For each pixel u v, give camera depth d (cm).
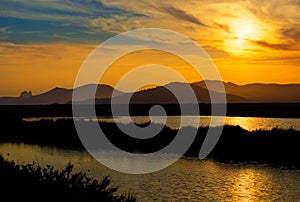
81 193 1502
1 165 1825
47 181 1579
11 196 1454
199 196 2322
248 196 2331
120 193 2325
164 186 2559
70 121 6228
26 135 5728
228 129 4478
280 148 3809
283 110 17250
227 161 3553
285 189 2505
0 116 8162
